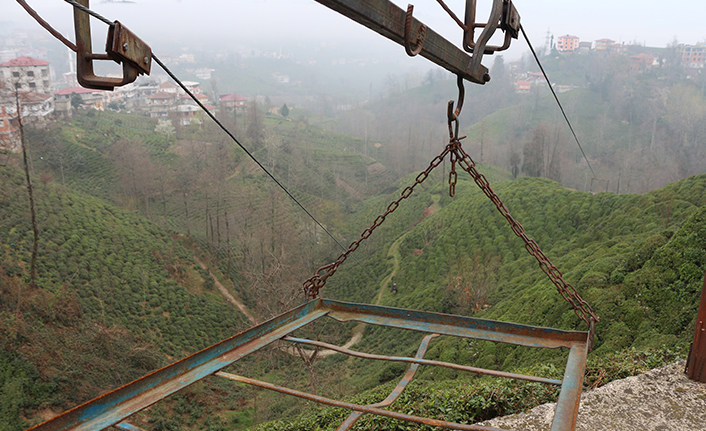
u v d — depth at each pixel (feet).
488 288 112.27
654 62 609.42
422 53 9.20
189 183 240.53
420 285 151.23
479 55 11.12
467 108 576.20
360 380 92.32
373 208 272.72
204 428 83.15
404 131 488.85
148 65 7.06
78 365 89.76
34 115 235.81
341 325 134.62
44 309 100.42
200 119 353.72
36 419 74.84
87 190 216.54
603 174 324.60
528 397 22.03
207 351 11.15
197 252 177.06
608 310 49.88
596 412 15.17
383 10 7.67
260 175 276.00
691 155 332.80
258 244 159.94
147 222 177.58
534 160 300.20
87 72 6.77
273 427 37.32
